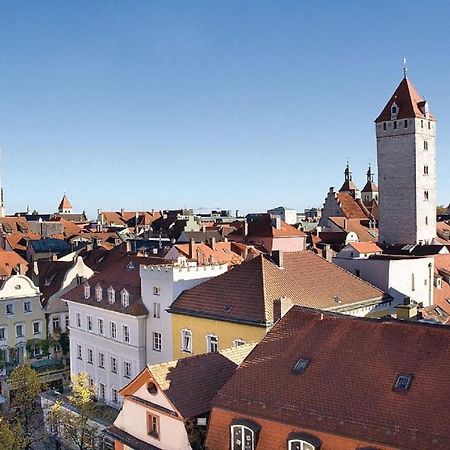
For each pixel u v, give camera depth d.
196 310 51.06
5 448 45.19
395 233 124.00
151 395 33.62
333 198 162.12
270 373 31.09
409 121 120.38
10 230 145.50
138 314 57.44
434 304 64.31
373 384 27.84
